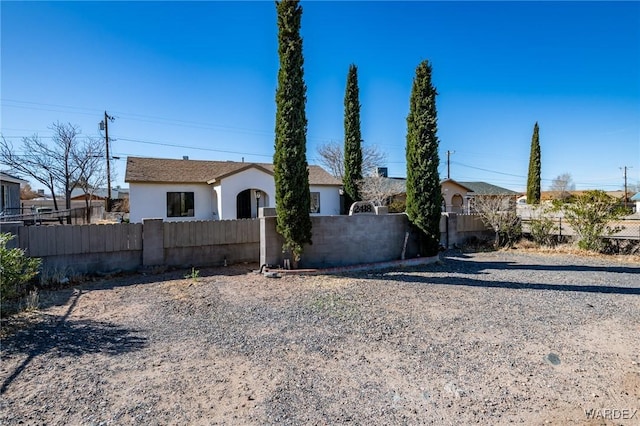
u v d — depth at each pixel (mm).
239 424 2641
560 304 5840
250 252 9797
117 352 3955
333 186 21469
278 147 8555
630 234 12438
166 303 5965
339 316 5270
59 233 7441
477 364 3660
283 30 8477
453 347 4102
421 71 10250
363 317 5215
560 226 13156
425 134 10234
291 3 8453
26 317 5145
